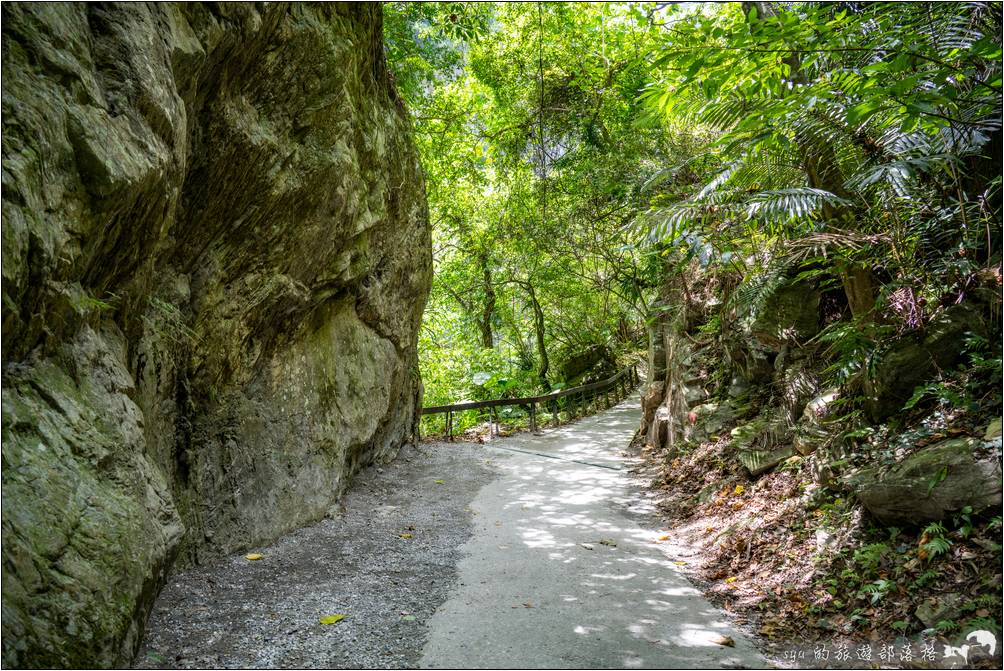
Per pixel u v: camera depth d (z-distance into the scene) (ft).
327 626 11.86
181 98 11.48
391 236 24.76
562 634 11.81
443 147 38.14
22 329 8.25
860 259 16.67
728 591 13.71
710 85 13.28
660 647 11.33
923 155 14.60
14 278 7.58
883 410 15.60
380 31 22.29
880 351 15.80
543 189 38.01
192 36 11.39
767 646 11.34
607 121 35.35
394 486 23.77
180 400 14.24
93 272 10.00
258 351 16.97
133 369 12.05
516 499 22.36
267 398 17.40
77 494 8.57
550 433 37.76
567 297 58.75
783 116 15.02
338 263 19.72
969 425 13.15
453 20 29.43
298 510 17.60
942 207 16.26
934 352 14.99
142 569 9.40
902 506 12.57
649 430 32.50
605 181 34.78
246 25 12.74
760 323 22.88
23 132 7.77
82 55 8.95
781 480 17.63
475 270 53.88
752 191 18.25
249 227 15.19
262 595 13.15
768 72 13.64
